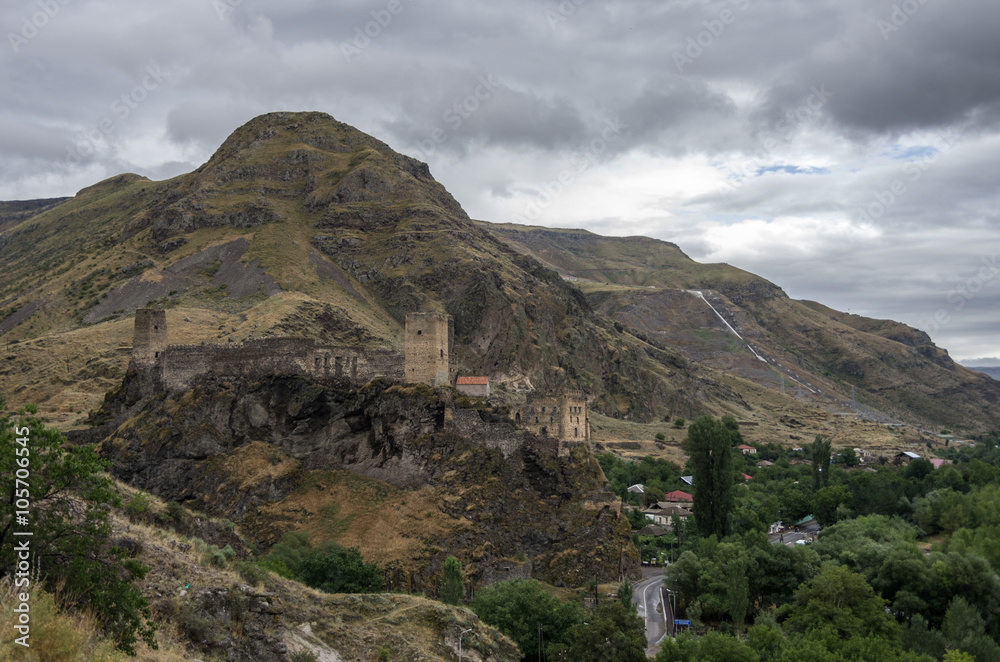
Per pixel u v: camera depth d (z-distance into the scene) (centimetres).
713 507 15862
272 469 13362
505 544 12494
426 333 14150
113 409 14712
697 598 11975
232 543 8012
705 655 8962
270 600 5141
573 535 13012
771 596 12550
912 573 12044
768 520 19900
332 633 5672
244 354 14650
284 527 12325
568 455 14025
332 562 10000
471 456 13100
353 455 13738
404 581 11056
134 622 4025
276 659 4775
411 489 12962
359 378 14500
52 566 4012
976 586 11769
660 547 16862
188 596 4694
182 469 13500
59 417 17738
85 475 4131
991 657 9869
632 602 11831
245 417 14138
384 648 5697
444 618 6488
